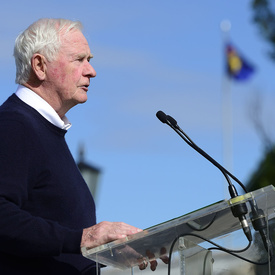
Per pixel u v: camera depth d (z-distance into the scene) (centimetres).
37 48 842
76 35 856
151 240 705
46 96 846
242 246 727
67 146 854
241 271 727
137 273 742
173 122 836
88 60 875
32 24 859
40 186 796
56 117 834
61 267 796
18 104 831
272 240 723
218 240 737
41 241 741
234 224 729
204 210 694
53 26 852
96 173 1714
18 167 773
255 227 720
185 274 708
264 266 716
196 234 723
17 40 859
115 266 742
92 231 737
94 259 719
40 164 795
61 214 802
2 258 766
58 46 842
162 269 728
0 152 772
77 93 849
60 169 816
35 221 749
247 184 4472
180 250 713
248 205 711
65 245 741
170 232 704
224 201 704
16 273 768
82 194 838
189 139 830
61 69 841
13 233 740
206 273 733
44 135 816
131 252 722
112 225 735
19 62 853
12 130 786
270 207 727
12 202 760
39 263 781
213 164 803
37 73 841
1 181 761
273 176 4378
